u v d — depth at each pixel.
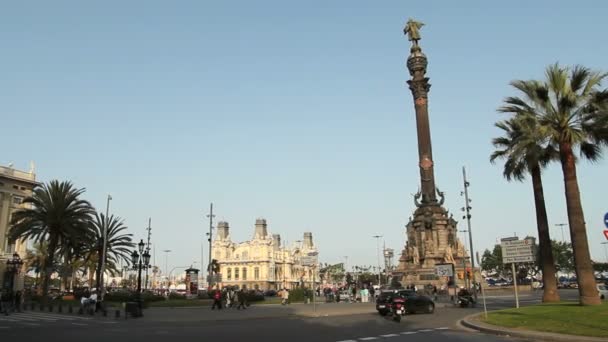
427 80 81.88
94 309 39.75
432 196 77.50
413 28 84.25
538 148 34.34
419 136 80.06
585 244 29.61
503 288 76.62
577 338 18.22
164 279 171.88
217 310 43.22
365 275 158.00
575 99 30.84
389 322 29.58
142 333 23.83
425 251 74.50
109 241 70.38
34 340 20.53
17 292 42.22
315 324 28.58
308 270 192.62
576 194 30.44
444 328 25.31
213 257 181.62
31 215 57.06
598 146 32.84
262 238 182.25
